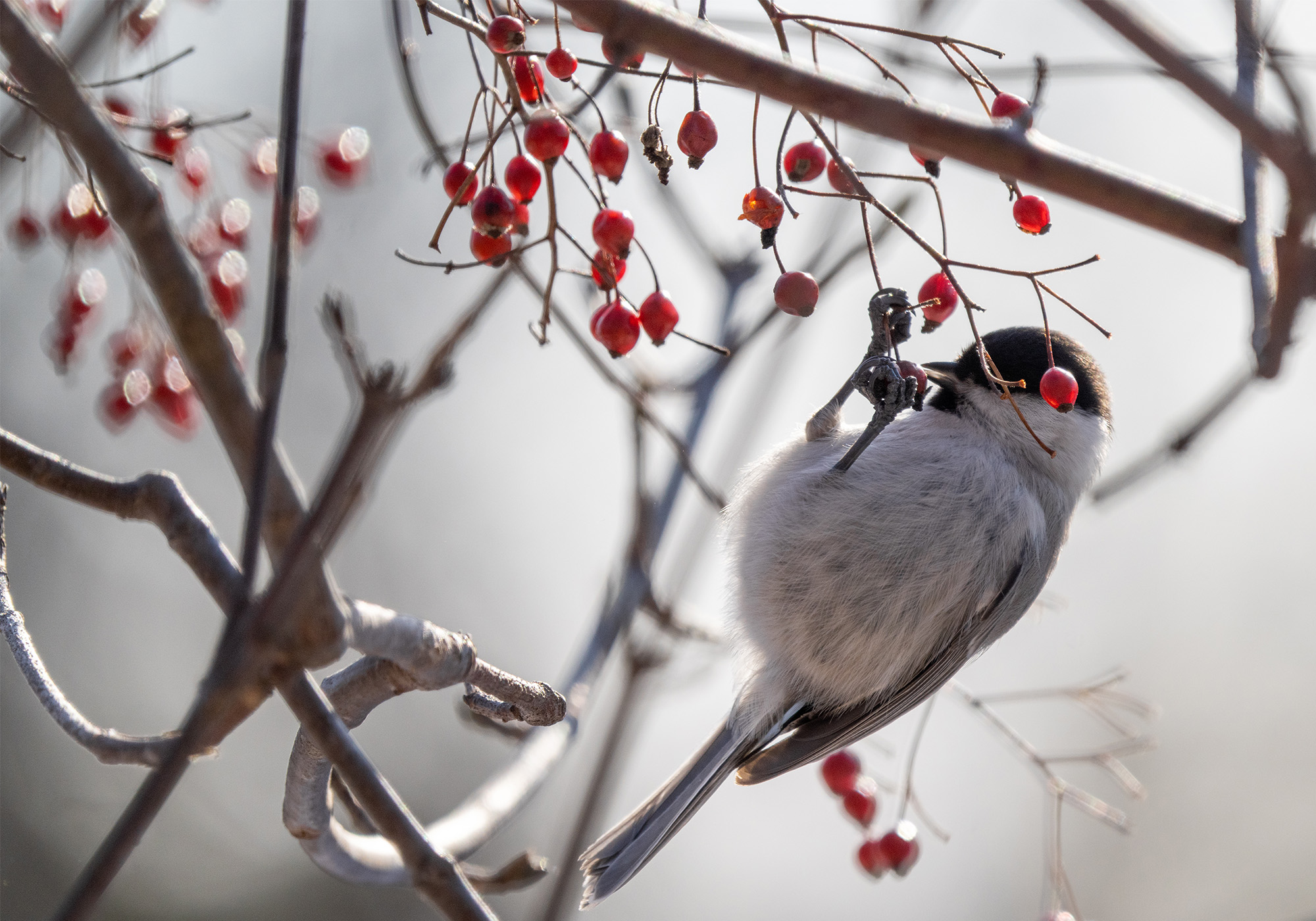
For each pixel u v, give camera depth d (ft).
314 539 8.53
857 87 10.77
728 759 22.54
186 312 8.97
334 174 21.72
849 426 22.93
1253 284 12.00
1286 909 48.67
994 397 22.68
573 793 30.42
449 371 9.66
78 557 43.14
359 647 11.07
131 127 16.60
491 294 10.02
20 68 8.52
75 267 20.17
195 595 44.27
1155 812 51.06
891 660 21.89
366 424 8.63
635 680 27.22
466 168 13.83
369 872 15.34
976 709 24.98
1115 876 50.03
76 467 11.91
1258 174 12.57
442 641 12.14
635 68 13.65
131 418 21.22
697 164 13.85
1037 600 24.95
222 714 8.39
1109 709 36.91
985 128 11.39
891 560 21.44
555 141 12.92
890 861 23.36
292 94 9.41
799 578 21.70
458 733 46.62
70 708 12.01
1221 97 10.19
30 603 41.88
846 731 22.67
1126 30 10.17
